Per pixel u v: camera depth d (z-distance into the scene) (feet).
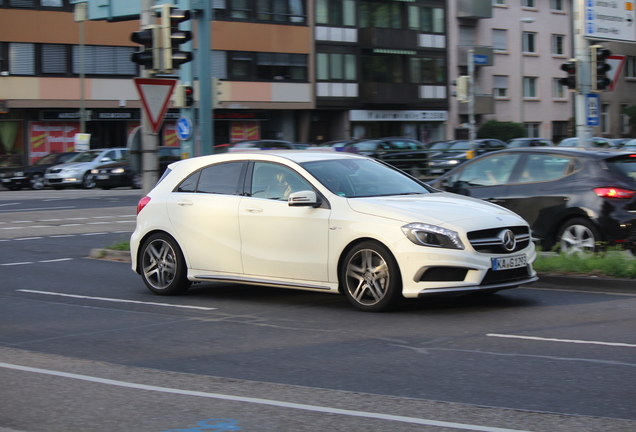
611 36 54.03
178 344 23.31
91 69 144.15
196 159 32.01
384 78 176.96
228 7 154.40
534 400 16.93
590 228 34.17
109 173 113.39
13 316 28.22
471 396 17.34
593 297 29.07
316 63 165.78
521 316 25.95
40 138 141.59
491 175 37.96
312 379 19.08
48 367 20.88
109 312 28.71
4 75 136.05
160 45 43.19
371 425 15.49
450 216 26.23
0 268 40.45
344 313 27.25
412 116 180.96
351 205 27.30
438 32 184.14
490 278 26.11
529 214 36.01
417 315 26.45
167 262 31.81
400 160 102.06
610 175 34.27
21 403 17.58
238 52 156.15
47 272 38.96
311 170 28.78
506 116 196.65
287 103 162.40
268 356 21.52
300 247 28.02
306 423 15.72
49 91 140.15
